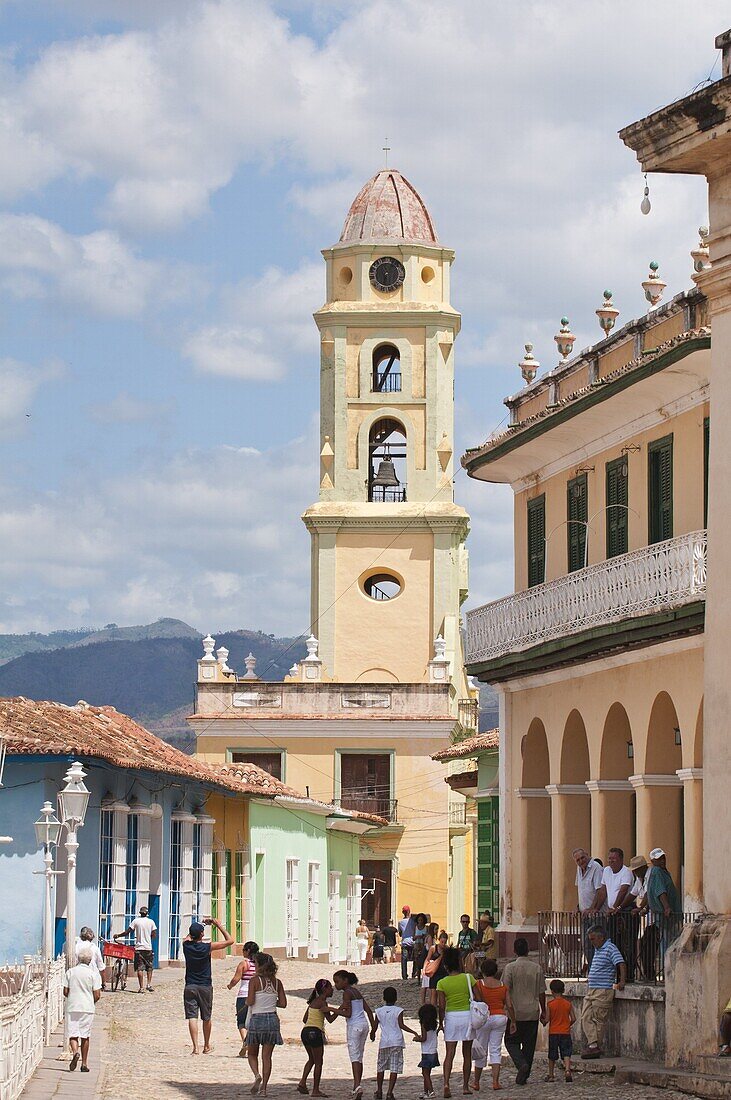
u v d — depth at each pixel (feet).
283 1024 114.73
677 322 107.55
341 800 235.61
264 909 173.88
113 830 135.13
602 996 87.45
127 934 132.46
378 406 249.96
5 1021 70.13
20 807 125.29
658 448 109.91
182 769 142.92
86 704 151.23
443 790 234.79
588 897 98.32
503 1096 79.71
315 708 237.25
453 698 242.58
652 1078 78.59
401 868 233.96
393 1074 81.76
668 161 80.94
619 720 112.16
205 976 98.32
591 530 119.14
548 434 119.85
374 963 212.02
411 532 248.73
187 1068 91.86
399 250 251.80
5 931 124.16
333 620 247.09
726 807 79.30
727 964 77.36
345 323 250.78
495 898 147.33
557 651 114.11
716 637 80.69
